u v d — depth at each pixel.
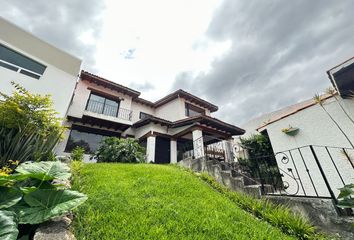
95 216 2.52
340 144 4.37
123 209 2.83
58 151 9.44
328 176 4.45
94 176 4.41
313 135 4.97
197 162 6.55
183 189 4.18
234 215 3.15
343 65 4.19
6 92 7.00
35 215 1.96
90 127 11.27
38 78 8.35
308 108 5.26
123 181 4.36
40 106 5.45
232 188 4.62
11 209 2.02
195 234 2.39
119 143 9.16
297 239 2.69
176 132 11.99
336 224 2.69
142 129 12.34
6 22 7.91
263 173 6.07
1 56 7.47
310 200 3.10
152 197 3.52
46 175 2.51
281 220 3.06
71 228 2.17
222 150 10.58
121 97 13.59
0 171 2.86
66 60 9.69
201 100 15.56
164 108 15.58
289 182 5.21
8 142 4.34
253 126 14.55
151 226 2.45
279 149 5.79
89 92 12.08
